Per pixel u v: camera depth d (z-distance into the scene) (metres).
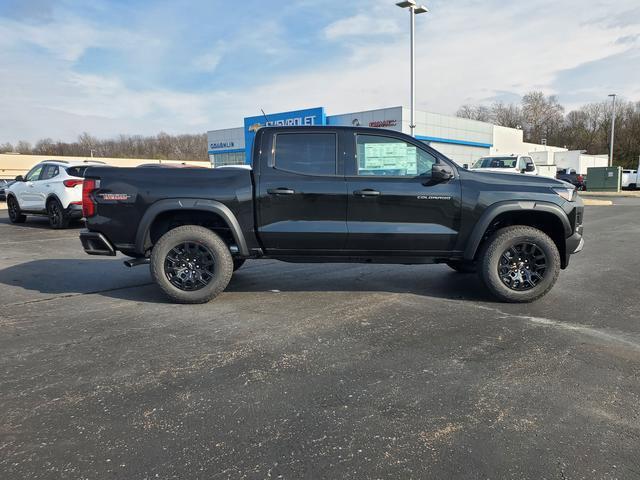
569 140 76.75
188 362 3.45
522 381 3.14
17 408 2.79
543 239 4.84
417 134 31.84
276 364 3.41
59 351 3.65
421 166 4.93
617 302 5.02
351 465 2.26
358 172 4.88
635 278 6.15
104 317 4.50
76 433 2.53
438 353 3.61
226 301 5.06
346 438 2.49
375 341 3.86
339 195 4.79
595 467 2.25
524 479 2.16
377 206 4.82
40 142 86.56
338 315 4.56
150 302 5.04
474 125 38.12
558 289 5.57
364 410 2.77
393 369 3.33
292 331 4.10
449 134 35.22
